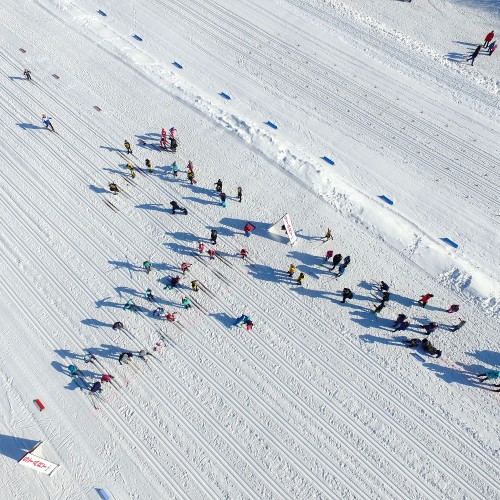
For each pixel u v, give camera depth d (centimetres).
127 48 3528
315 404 2058
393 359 2173
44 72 3378
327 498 1850
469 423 2003
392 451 1945
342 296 2359
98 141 2995
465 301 2341
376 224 2598
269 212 2667
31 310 2358
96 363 2180
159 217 2661
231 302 2352
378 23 3784
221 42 3600
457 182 2839
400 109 3197
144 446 1973
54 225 2650
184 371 2150
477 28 3769
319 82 3341
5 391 2123
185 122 3083
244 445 1966
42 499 1873
